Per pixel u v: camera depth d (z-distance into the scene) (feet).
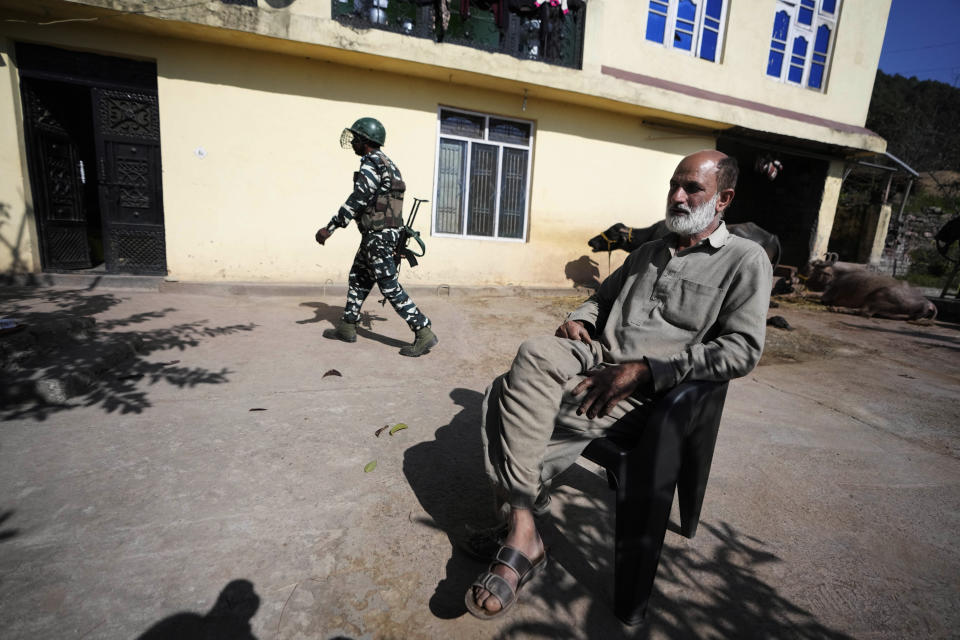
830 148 31.68
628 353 6.03
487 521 6.74
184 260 20.47
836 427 10.94
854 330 21.44
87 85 19.04
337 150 21.76
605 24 25.89
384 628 4.95
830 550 6.66
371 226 13.05
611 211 27.89
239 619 4.93
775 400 12.42
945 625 5.47
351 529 6.40
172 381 10.69
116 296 18.30
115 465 7.41
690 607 5.52
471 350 14.93
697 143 29.04
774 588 5.89
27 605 4.91
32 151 19.12
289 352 13.23
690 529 6.66
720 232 5.95
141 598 5.10
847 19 31.32
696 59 28.25
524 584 5.17
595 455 5.48
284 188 21.22
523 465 5.14
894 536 7.05
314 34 18.97
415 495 7.24
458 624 5.06
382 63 20.90
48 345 11.25
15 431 8.18
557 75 23.16
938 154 76.79
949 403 12.92
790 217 35.96
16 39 18.02
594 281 28.17
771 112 29.50
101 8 16.88
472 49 21.43
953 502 8.07
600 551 6.43
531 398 5.12
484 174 25.21
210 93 19.81
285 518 6.52
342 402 10.33
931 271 51.70
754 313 5.42
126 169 20.01
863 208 43.52
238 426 8.92
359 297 14.26
